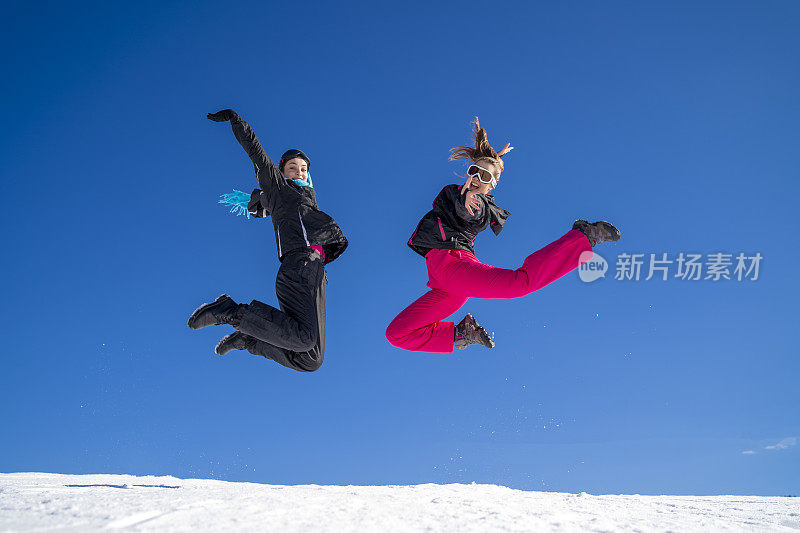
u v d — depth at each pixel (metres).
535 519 3.03
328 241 3.91
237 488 4.25
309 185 4.18
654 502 4.57
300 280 3.73
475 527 2.69
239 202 4.31
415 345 3.99
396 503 3.33
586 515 3.37
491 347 3.91
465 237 3.85
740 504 4.57
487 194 4.05
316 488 4.43
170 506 2.86
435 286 3.95
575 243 3.54
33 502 3.02
